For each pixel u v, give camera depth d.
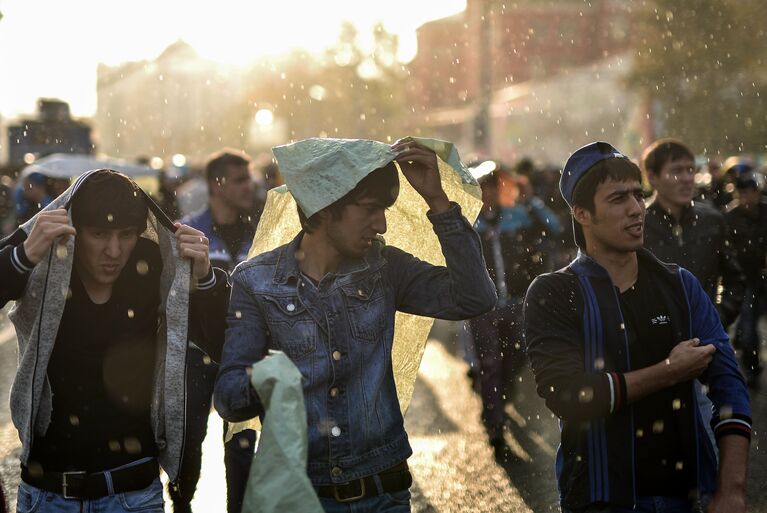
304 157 2.93
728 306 5.53
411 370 3.26
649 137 40.03
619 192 3.08
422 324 3.24
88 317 3.13
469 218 3.21
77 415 3.12
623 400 2.91
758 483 5.88
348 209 2.93
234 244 5.27
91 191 3.01
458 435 7.30
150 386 3.23
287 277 2.98
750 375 8.43
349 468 2.94
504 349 7.24
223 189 5.18
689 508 3.01
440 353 11.06
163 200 13.34
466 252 3.04
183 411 3.16
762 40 38.47
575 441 3.04
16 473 6.16
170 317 3.13
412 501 5.79
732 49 38.53
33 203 12.56
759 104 38.25
